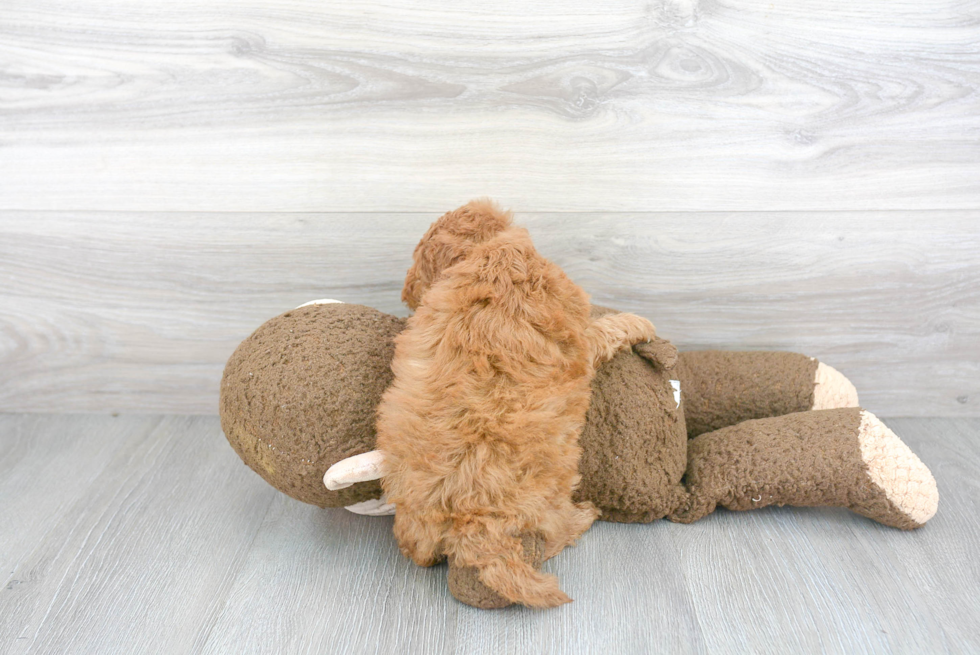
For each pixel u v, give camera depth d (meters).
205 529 1.08
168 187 1.25
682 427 1.08
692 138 1.20
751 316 1.31
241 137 1.21
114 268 1.31
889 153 1.20
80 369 1.39
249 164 1.23
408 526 0.91
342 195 1.24
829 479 1.02
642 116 1.19
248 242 1.28
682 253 1.27
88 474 1.22
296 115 1.20
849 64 1.16
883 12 1.13
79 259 1.30
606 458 1.01
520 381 0.85
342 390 0.93
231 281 1.31
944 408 1.37
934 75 1.16
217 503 1.14
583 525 1.01
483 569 0.85
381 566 0.99
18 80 1.20
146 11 1.15
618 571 0.97
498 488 0.84
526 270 0.88
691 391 1.21
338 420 0.92
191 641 0.86
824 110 1.18
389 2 1.13
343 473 0.88
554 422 0.87
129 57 1.18
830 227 1.25
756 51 1.15
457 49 1.16
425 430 0.85
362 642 0.85
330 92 1.18
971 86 1.16
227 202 1.25
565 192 1.23
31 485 1.18
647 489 1.03
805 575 0.96
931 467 1.21
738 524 1.07
